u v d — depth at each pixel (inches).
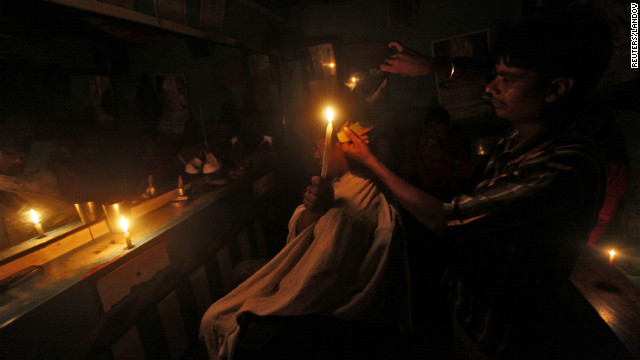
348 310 42.0
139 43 79.7
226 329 45.5
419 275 99.0
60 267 53.1
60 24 57.2
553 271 28.2
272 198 129.4
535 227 27.2
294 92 168.1
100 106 70.3
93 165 66.6
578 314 51.0
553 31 22.7
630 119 79.0
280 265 47.3
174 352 72.4
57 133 60.6
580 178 24.0
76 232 59.2
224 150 110.9
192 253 77.7
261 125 142.0
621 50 85.8
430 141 137.1
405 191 28.5
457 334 36.3
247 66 127.0
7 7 48.9
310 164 168.2
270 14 134.6
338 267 40.0
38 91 57.2
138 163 80.0
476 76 40.2
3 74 52.0
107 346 55.3
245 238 104.7
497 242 29.8
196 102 103.2
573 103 25.3
